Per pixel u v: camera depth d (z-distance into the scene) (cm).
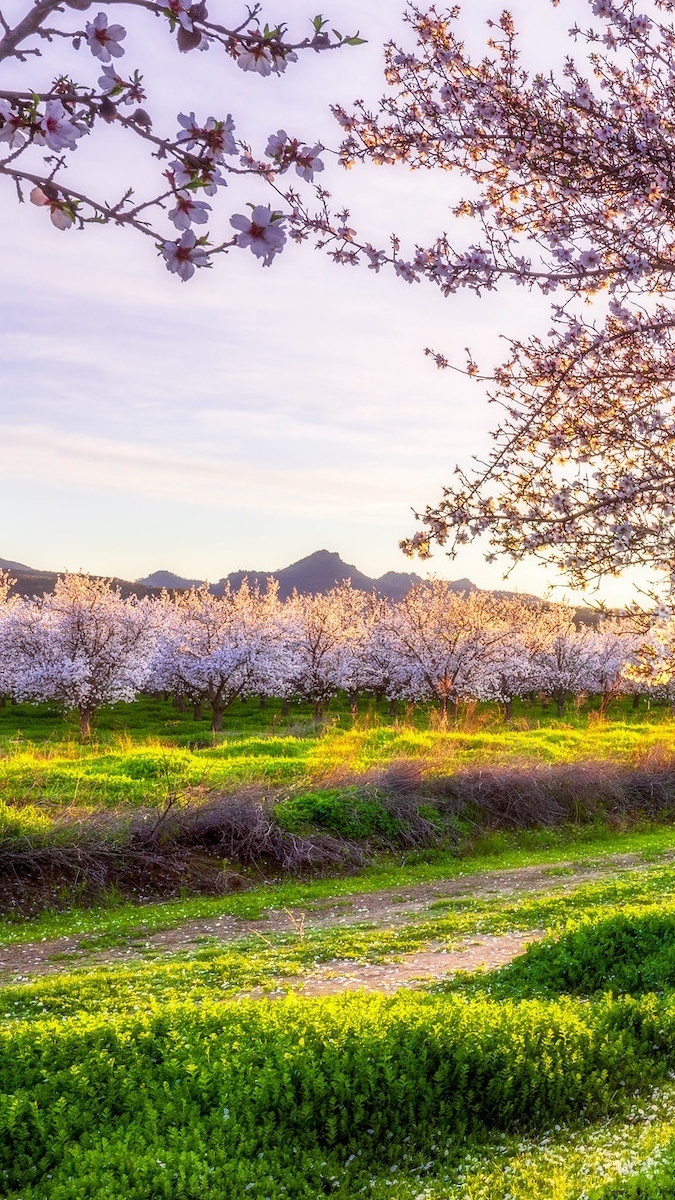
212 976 1269
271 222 274
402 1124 752
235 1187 616
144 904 1852
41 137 255
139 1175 618
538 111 675
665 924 1182
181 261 272
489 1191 629
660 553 691
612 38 686
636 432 712
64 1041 816
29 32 259
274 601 7000
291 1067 757
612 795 2742
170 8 268
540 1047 830
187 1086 739
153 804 2227
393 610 6875
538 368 726
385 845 2273
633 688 4400
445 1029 827
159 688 6344
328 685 6519
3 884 1800
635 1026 912
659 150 632
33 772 2362
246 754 2973
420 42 703
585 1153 683
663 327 671
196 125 274
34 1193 620
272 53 280
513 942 1405
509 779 2603
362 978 1243
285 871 2094
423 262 671
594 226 674
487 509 704
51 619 5953
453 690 5475
